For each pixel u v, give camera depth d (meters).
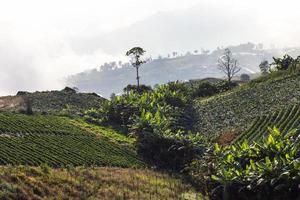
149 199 49.34
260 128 72.31
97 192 48.19
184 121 92.88
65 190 45.81
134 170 66.31
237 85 119.75
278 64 113.12
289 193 46.56
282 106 77.56
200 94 117.94
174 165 73.44
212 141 77.50
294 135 60.47
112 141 86.12
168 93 105.44
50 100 123.62
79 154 70.62
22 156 62.16
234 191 50.59
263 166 48.75
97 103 127.88
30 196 41.38
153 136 78.12
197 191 58.75
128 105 102.00
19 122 85.69
